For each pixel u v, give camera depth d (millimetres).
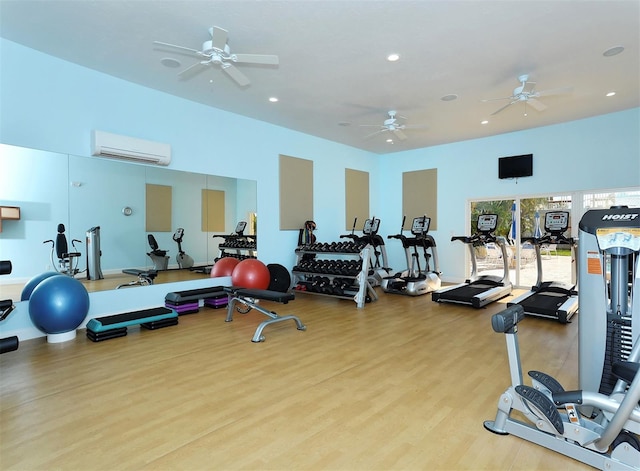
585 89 4836
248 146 6008
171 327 4344
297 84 4621
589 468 1786
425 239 6672
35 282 3957
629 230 2109
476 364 3150
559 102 5332
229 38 3523
